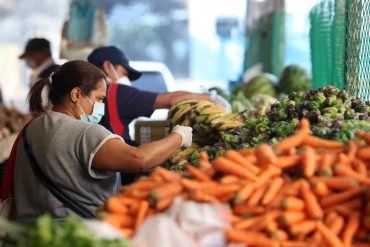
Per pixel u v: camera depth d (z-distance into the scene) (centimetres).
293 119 334
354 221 216
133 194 221
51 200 310
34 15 1266
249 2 824
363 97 386
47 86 353
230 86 880
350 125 295
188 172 244
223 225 208
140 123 520
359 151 238
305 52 1022
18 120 634
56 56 1195
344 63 402
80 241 184
